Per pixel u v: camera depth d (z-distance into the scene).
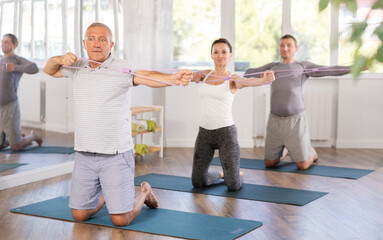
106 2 5.37
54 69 2.71
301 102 4.75
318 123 6.16
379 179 4.37
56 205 3.35
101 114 2.63
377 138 6.20
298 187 4.03
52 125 4.46
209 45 6.27
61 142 4.59
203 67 6.30
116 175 2.72
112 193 2.75
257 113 6.30
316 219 3.09
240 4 6.19
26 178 4.08
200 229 2.81
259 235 2.74
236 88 3.69
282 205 3.43
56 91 4.50
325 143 6.29
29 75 4.14
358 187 4.05
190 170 4.75
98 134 2.65
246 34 6.21
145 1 5.77
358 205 3.46
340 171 4.71
